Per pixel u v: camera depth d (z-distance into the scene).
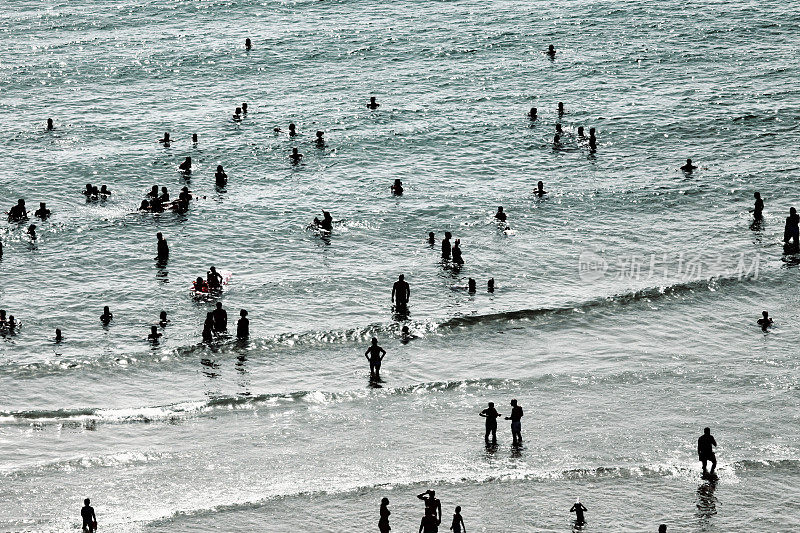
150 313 194.00
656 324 190.62
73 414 159.00
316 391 167.62
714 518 134.38
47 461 146.00
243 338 184.50
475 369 175.62
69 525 131.25
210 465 146.50
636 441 152.25
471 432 155.75
